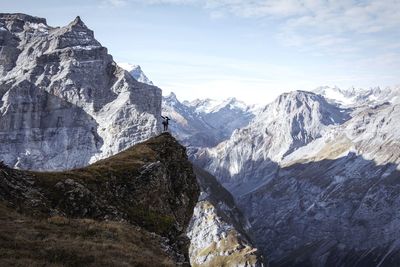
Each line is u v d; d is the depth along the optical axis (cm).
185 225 7419
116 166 6334
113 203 5531
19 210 4281
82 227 4066
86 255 3234
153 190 6319
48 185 4981
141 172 6419
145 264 3397
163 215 6222
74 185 5119
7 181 4584
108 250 3484
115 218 5119
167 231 5728
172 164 7581
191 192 7744
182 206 7238
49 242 3375
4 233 3369
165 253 4391
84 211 4941
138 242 4181
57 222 4031
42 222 3972
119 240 3966
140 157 6962
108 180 5875
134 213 5662
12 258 2891
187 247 5831
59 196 4897
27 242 3288
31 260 2905
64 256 3147
